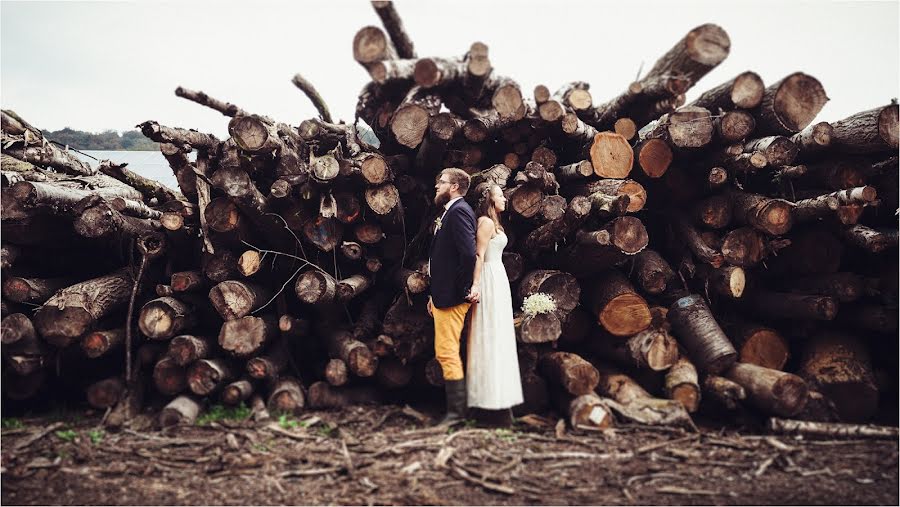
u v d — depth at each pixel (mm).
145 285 5062
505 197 4844
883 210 4852
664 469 3387
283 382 4672
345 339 4898
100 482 3176
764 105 4582
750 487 3137
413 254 5305
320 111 5898
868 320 4621
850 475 3289
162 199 6414
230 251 4887
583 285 5004
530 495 3045
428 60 4461
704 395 4449
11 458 3494
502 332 4129
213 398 4617
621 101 5086
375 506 2912
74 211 4582
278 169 4812
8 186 4367
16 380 4465
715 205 4840
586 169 4879
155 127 4734
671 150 4879
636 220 4156
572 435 3951
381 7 4613
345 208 4855
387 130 5242
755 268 5152
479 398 4070
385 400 4840
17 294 4594
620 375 4559
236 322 4598
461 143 5246
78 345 4715
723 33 4488
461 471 3303
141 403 4484
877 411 4570
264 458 3516
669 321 4770
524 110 4738
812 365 4633
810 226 4895
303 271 5199
